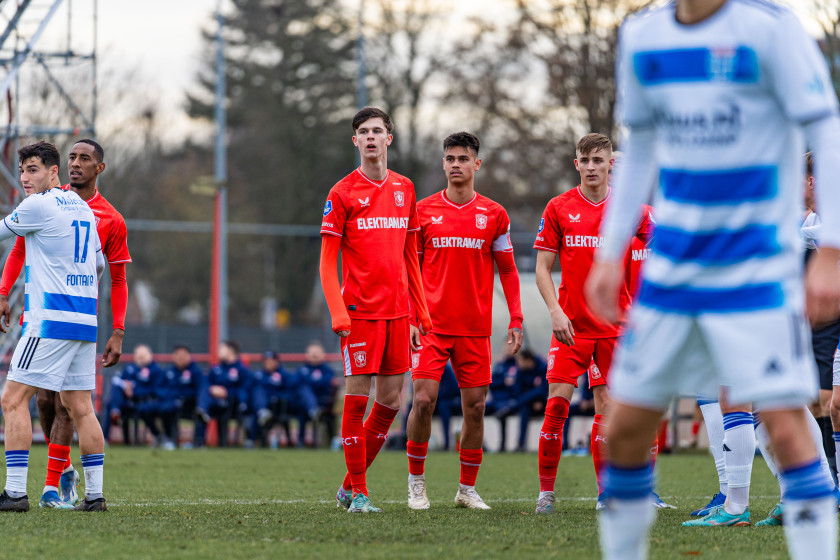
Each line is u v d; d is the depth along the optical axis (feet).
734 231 34.47
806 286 33.60
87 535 57.67
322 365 213.05
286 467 138.41
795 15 34.27
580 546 54.34
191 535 58.23
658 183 36.81
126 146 460.96
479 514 72.79
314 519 67.46
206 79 561.43
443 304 79.36
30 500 81.41
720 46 34.58
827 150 33.50
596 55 321.93
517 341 83.05
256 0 553.64
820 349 82.23
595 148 78.59
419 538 57.36
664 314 35.09
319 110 531.91
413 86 440.45
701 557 50.78
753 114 34.45
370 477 119.75
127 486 101.55
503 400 198.90
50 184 74.59
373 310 74.54
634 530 36.68
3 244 175.83
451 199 81.15
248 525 63.36
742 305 34.06
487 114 385.50
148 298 574.56
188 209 553.23
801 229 73.10
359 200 74.49
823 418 82.38
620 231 37.35
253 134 548.31
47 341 70.54
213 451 183.93
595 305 36.96
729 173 34.60
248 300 569.23
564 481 114.62
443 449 197.16
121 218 79.51
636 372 35.68
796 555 34.78
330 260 73.77
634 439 36.40
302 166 536.83
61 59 189.26
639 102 36.88
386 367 76.48
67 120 310.45
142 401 201.26
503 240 82.23
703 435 185.26
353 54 528.22
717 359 34.50
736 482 66.33
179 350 203.00
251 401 206.69
